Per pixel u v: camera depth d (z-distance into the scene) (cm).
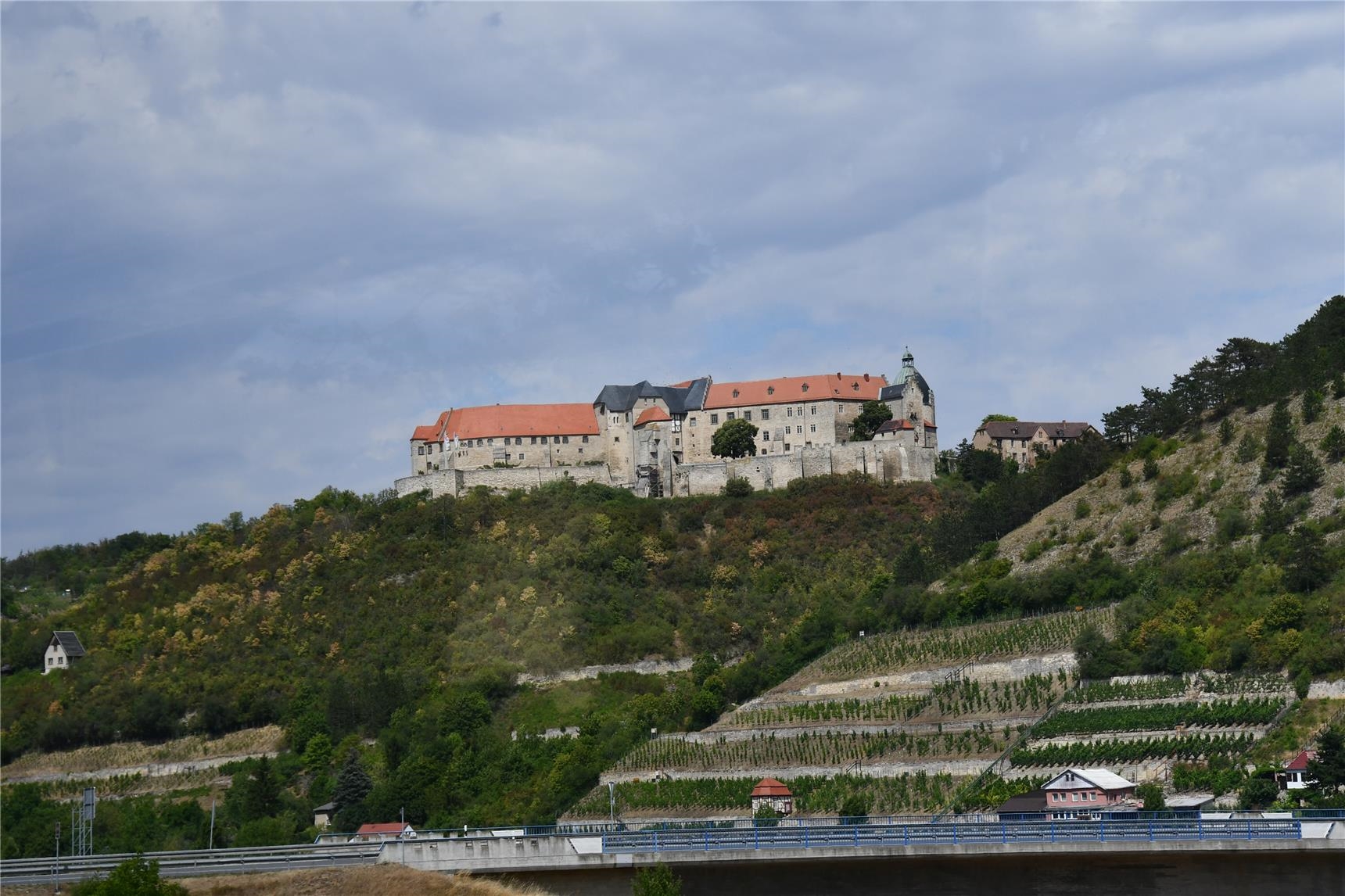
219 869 18612
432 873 18162
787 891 19050
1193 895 18575
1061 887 18862
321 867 18400
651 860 18488
